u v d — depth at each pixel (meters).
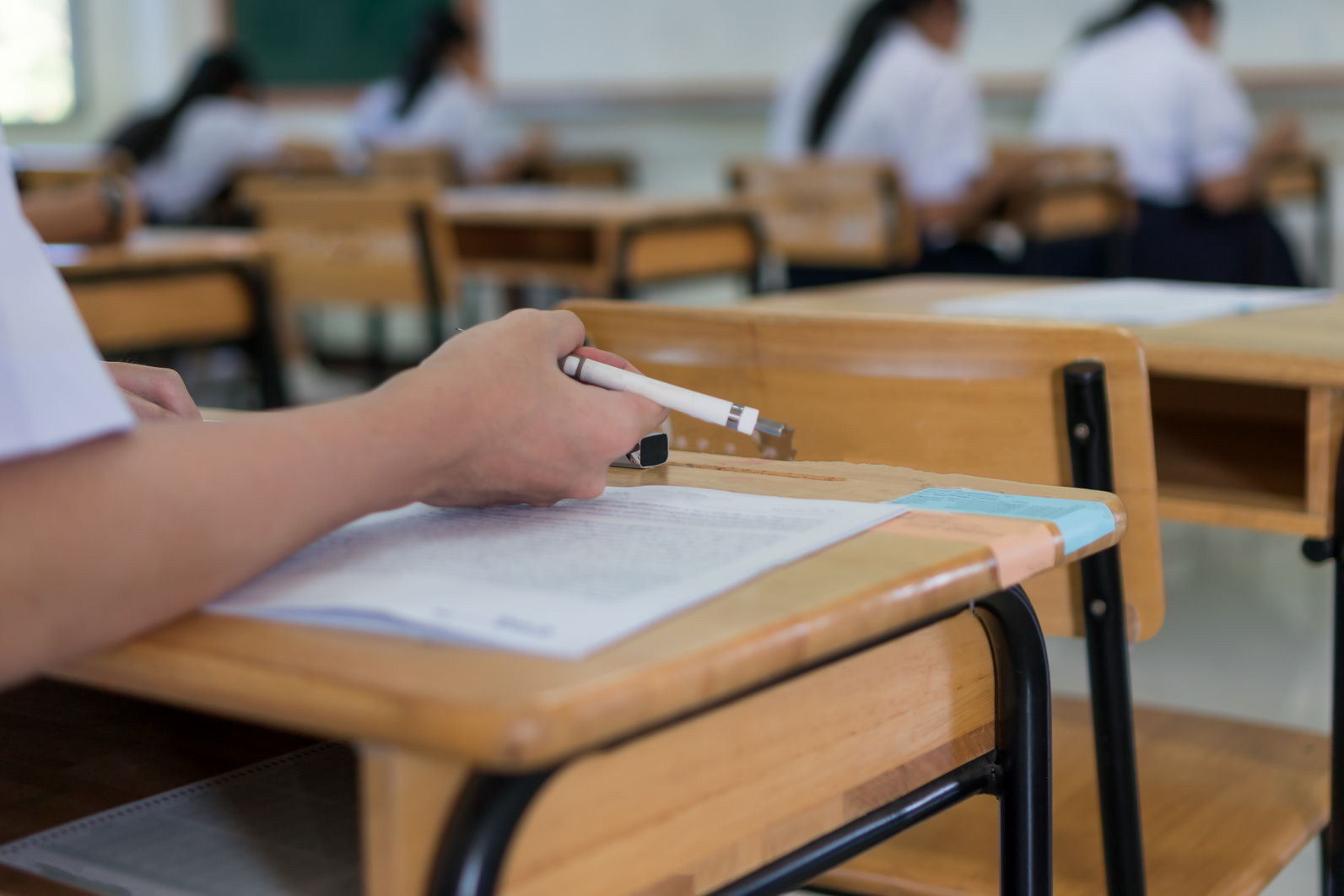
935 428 0.95
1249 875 0.97
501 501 0.61
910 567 0.52
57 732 0.72
